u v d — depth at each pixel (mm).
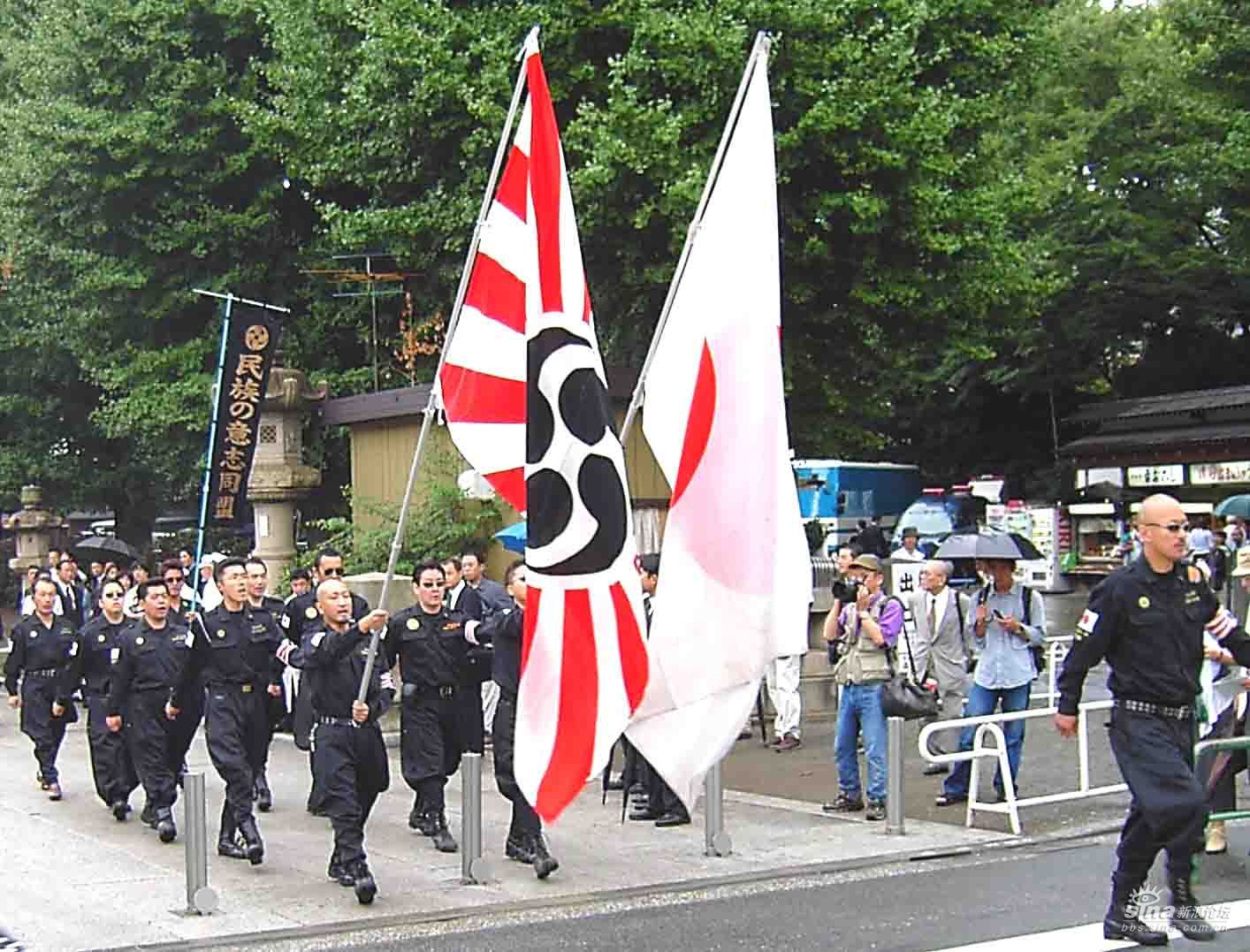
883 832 11516
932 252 20875
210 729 10961
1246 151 30969
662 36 19438
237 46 28078
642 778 12109
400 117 21484
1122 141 35219
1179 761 7738
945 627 14195
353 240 22609
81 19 27328
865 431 24078
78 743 18125
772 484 7863
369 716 9867
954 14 21750
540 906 9422
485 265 9203
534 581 7711
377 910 9391
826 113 19125
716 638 7766
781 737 15633
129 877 10516
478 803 10125
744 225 8094
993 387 40219
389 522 20453
